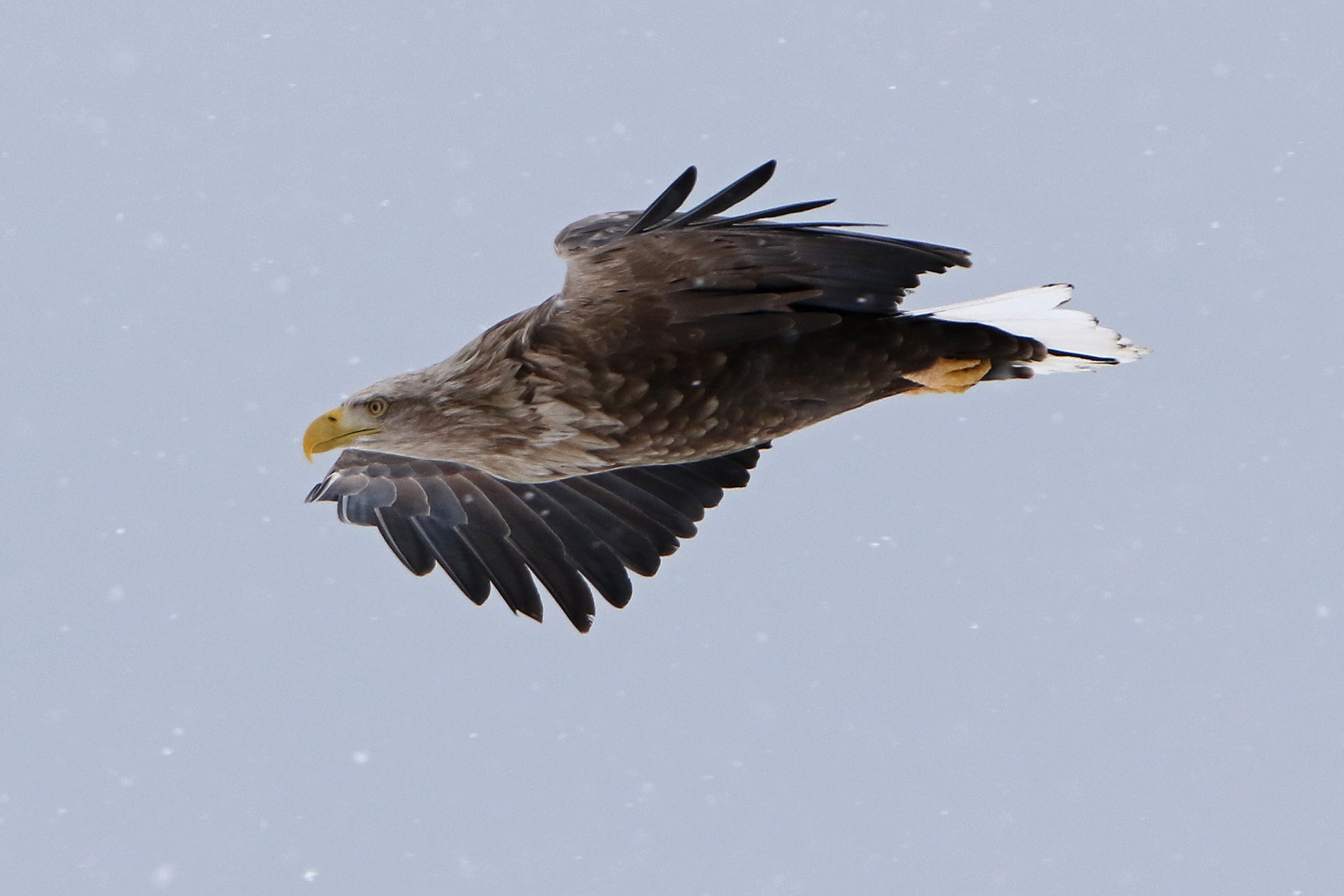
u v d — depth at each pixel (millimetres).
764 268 11508
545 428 12109
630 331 11742
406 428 12164
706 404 12016
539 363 11867
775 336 11945
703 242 11156
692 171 10367
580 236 11430
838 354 12016
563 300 11617
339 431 12164
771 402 12117
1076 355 12328
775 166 10406
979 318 12430
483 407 12062
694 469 13570
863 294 11867
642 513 13602
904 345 12102
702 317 11750
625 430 12086
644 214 10961
